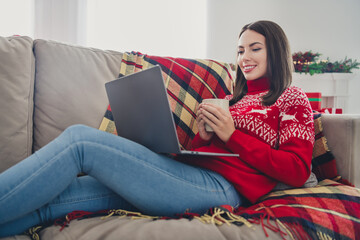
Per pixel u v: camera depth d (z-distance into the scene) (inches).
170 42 124.0
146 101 26.3
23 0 91.9
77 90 42.9
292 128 33.5
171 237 20.9
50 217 26.0
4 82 36.9
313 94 83.4
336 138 39.3
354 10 174.2
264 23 40.4
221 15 146.6
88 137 24.8
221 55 147.9
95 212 27.0
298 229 24.3
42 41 42.5
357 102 174.9
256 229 23.6
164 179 26.8
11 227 23.5
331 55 173.6
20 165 22.6
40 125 40.6
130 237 20.8
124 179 25.2
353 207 29.2
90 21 106.3
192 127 49.6
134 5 114.9
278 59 39.2
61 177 23.2
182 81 50.3
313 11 169.6
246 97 43.4
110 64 47.3
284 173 31.0
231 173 32.8
